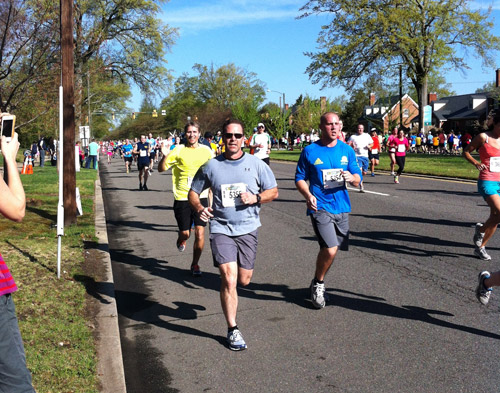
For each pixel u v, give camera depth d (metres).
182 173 6.96
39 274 6.23
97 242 8.38
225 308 4.43
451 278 6.16
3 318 2.40
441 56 39.06
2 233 8.88
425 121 43.38
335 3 39.22
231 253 4.42
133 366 4.17
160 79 44.16
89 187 17.88
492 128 6.70
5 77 13.86
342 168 5.17
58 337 4.34
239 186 4.42
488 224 6.81
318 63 40.72
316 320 4.98
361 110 74.75
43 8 14.02
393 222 9.86
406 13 37.50
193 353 4.38
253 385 3.78
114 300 5.46
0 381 2.40
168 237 9.47
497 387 3.61
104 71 40.66
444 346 4.30
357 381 3.76
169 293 6.05
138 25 41.22
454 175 18.33
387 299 5.50
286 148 70.69
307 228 9.72
